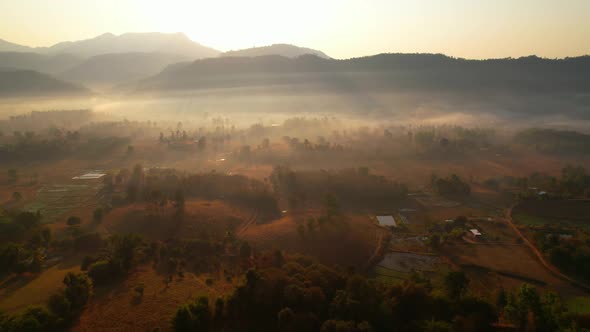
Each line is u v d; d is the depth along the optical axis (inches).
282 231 5447.8
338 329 2874.0
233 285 3924.7
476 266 4731.8
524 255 5034.5
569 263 4596.5
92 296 3666.3
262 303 3287.4
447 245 5339.6
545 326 3171.8
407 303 3324.3
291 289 3302.2
